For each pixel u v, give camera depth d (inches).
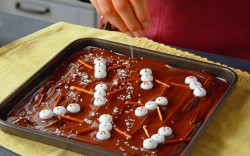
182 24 37.4
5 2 69.4
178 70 31.5
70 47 33.7
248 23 36.1
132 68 31.9
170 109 27.8
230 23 36.4
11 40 36.8
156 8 37.7
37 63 33.9
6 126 25.9
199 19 36.9
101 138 25.2
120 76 31.0
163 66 32.0
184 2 36.5
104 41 34.3
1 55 34.7
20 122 26.6
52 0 65.7
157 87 29.9
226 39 37.1
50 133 25.8
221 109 28.8
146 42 35.8
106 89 29.6
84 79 30.8
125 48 33.6
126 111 27.6
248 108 29.0
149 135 25.7
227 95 28.1
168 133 25.6
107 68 31.9
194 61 31.6
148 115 27.2
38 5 67.2
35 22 39.6
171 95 29.0
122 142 25.1
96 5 28.4
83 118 27.1
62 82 30.5
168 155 24.3
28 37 37.2
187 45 38.2
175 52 34.4
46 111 27.2
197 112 27.5
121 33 37.2
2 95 30.2
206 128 25.8
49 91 29.7
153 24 38.4
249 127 27.5
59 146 25.0
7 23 39.2
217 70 31.0
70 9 64.9
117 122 26.7
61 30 38.3
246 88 30.7
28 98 29.1
